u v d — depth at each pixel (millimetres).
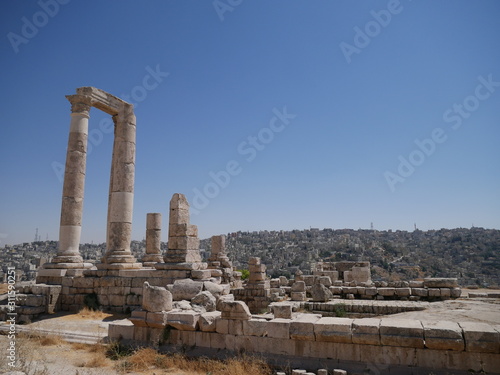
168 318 11469
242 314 10703
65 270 19609
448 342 8586
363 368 9164
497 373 8258
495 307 17438
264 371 9562
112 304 18766
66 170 20703
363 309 18922
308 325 9914
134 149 22594
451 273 78250
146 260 24172
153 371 9961
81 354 11539
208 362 10234
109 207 24344
